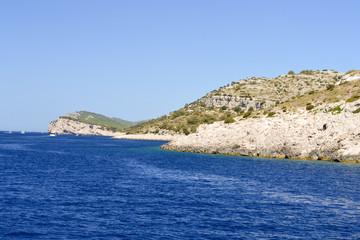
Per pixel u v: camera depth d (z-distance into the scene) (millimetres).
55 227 31781
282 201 43188
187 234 30328
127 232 30641
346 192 49344
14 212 36406
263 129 119938
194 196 45812
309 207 40125
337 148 97250
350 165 86062
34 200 42125
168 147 158125
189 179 61594
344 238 29828
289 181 59375
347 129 97938
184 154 126375
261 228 32188
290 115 121438
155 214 36469
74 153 131250
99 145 197875
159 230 31281
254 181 59375
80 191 48500
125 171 73188
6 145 187625
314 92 146375
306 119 113812
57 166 82625
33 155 118688
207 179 61688
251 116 139750
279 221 34406
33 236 29391
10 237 29047
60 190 49000
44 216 35156
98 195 45781
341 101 112312
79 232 30516
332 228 32406
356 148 94062
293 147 108125
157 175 66812
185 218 35125
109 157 112875
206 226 32594
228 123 143500
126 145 199125
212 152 131125
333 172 71875
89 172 70875
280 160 100875
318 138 103875
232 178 62969
